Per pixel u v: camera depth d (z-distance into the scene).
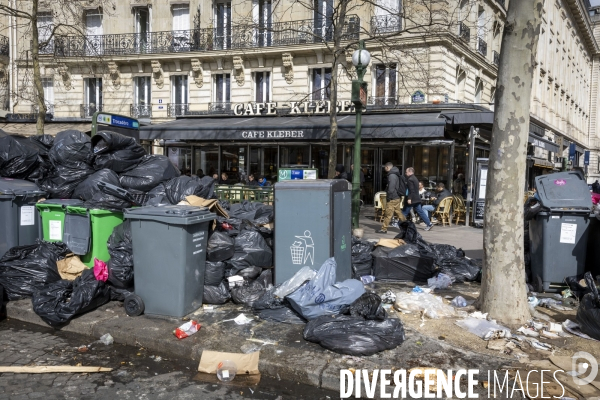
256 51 19.94
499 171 4.84
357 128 10.19
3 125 20.67
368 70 18.11
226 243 5.56
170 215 4.90
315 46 18.73
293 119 17.38
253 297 5.32
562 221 5.93
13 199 5.97
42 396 3.60
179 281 4.96
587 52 56.19
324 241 5.26
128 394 3.65
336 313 4.70
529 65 4.67
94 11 22.47
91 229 5.87
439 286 6.28
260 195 12.57
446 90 17.12
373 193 17.27
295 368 3.87
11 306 5.33
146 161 6.72
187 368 4.13
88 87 23.23
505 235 4.86
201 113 21.06
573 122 48.25
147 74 22.33
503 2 21.41
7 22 22.47
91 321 4.91
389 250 6.76
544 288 6.07
